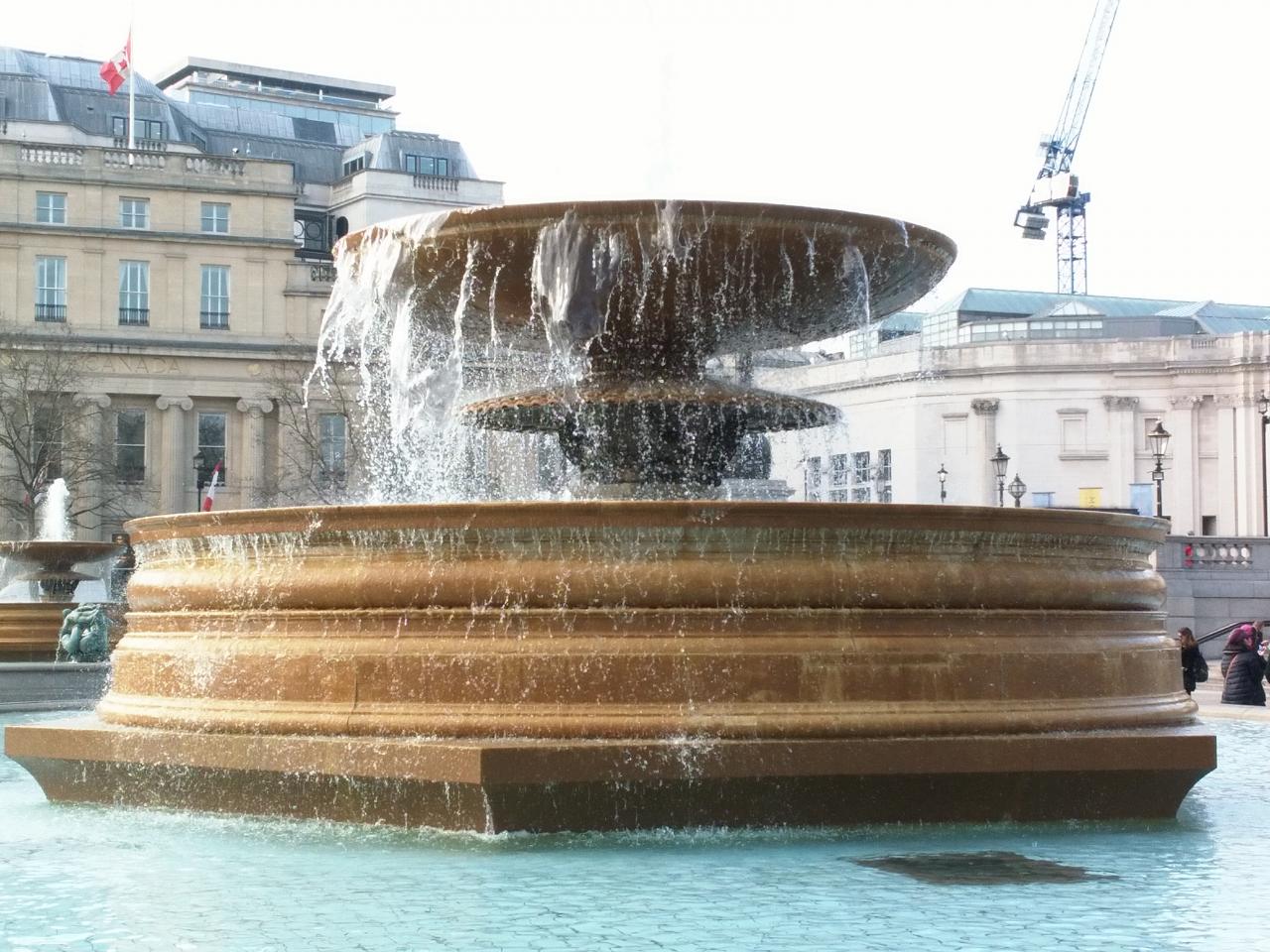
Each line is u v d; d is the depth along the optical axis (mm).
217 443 63875
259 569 7301
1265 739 12312
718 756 6504
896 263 8953
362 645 6941
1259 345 73812
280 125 83188
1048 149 126312
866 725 6719
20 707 16016
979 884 5625
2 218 60781
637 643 6699
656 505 6758
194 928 4883
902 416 75688
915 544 7016
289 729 6961
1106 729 7191
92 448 58719
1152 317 81000
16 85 71750
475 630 6805
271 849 6301
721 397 9383
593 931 4828
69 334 60188
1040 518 7254
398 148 78125
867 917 5043
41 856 6195
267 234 63938
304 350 63375
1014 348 74750
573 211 8383
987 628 7082
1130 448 74938
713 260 8578
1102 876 5801
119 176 62375
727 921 4969
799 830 6668
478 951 4574
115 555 23016
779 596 6785
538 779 6375
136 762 7371
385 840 6461
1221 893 5480
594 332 9289
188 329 63000
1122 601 7594
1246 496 74125
